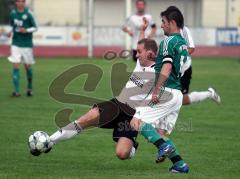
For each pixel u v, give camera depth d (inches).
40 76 1850.4
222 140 924.6
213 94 1033.5
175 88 697.0
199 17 3799.2
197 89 1593.3
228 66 2378.2
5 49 3093.0
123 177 668.7
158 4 3865.7
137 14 1659.7
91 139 917.2
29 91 1411.2
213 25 3796.8
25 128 999.0
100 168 734.5
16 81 1402.6
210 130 1008.2
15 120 1075.3
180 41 685.9
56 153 820.0
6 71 2031.3
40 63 2404.0
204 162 772.6
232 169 730.2
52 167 734.5
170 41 681.0
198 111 1218.6
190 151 843.4
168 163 764.6
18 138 916.0
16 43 1407.5
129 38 2655.0
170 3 3841.0
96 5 3996.1
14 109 1201.4
